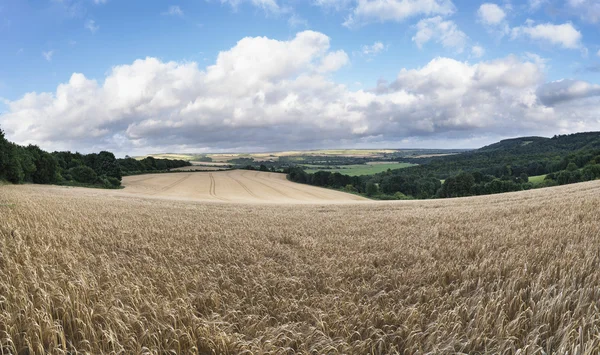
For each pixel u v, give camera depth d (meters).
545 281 6.26
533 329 4.73
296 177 105.69
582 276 6.46
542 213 16.19
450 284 6.86
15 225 11.09
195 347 4.49
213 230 14.93
